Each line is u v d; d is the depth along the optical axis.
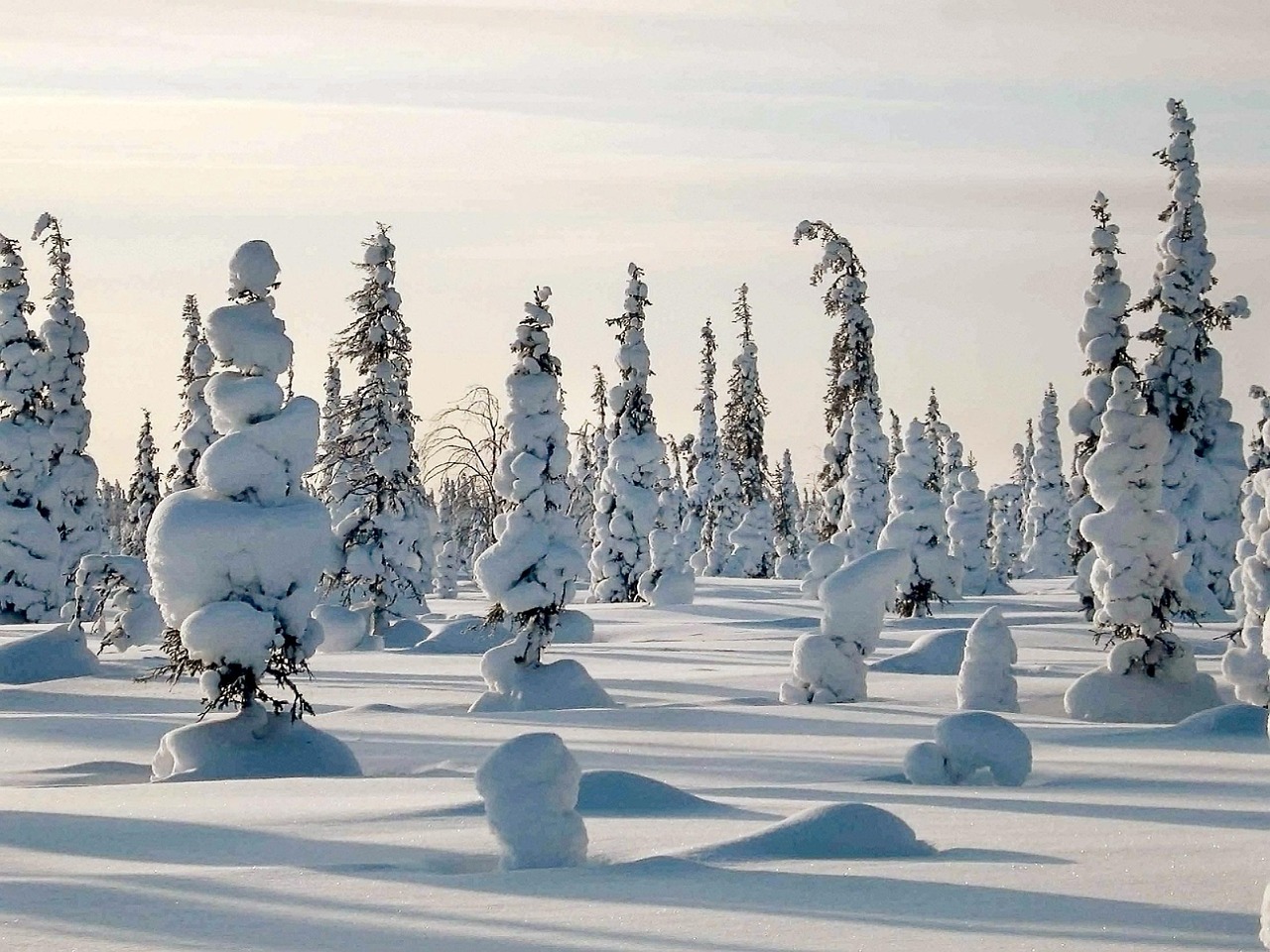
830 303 60.34
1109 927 8.77
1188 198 50.47
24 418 57.44
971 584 76.25
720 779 18.14
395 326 51.78
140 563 40.34
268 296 23.14
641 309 66.31
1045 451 98.19
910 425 54.44
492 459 75.06
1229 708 23.61
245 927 9.20
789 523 107.25
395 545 51.09
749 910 9.41
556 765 11.73
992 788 16.75
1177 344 50.25
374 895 10.20
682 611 57.84
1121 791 16.31
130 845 13.02
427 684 34.56
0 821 14.48
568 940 8.63
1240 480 50.03
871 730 24.52
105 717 27.36
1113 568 29.52
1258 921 8.90
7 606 55.66
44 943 8.80
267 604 21.97
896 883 10.30
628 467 65.94
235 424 22.66
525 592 30.30
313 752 21.20
